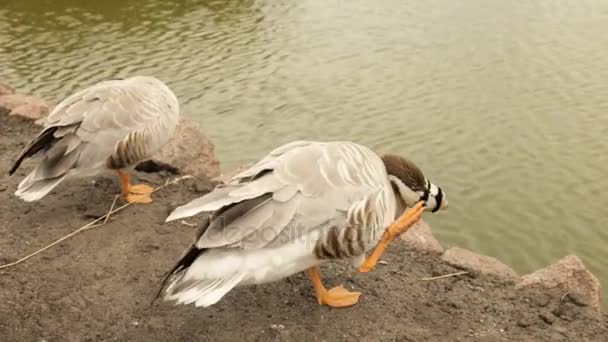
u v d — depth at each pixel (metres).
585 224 3.74
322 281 2.53
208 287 2.14
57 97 5.16
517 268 3.47
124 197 2.85
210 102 5.23
